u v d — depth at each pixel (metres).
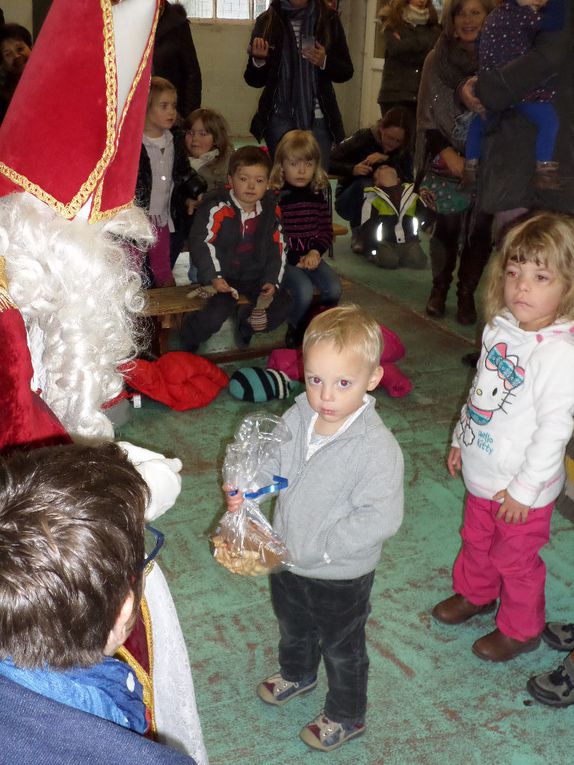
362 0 9.64
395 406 3.61
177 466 1.23
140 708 0.81
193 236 3.92
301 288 4.12
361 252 5.82
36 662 0.67
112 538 0.69
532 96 3.32
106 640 0.72
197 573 2.48
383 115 6.16
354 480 1.63
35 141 0.99
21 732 0.63
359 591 1.72
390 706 2.02
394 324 4.56
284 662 1.98
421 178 4.38
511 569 2.07
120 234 1.13
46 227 1.02
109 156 1.02
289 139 4.16
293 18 4.96
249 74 5.08
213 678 2.09
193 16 10.02
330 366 1.55
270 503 2.85
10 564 0.65
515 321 1.95
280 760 1.86
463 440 2.10
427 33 5.87
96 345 1.10
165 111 4.18
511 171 3.44
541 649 2.23
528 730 1.96
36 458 0.75
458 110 3.94
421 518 2.78
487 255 4.38
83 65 0.97
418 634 2.26
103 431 1.14
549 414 1.86
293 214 4.20
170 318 3.85
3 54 4.27
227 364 4.09
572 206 3.43
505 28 3.25
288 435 1.71
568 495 2.07
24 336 0.96
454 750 1.90
